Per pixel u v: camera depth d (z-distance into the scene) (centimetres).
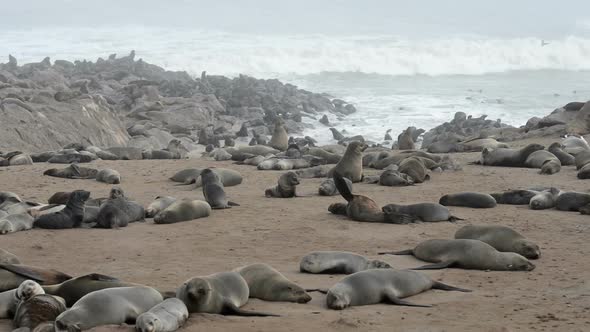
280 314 1252
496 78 8650
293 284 1353
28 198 2509
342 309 1292
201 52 9888
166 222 2131
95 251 1802
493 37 11306
